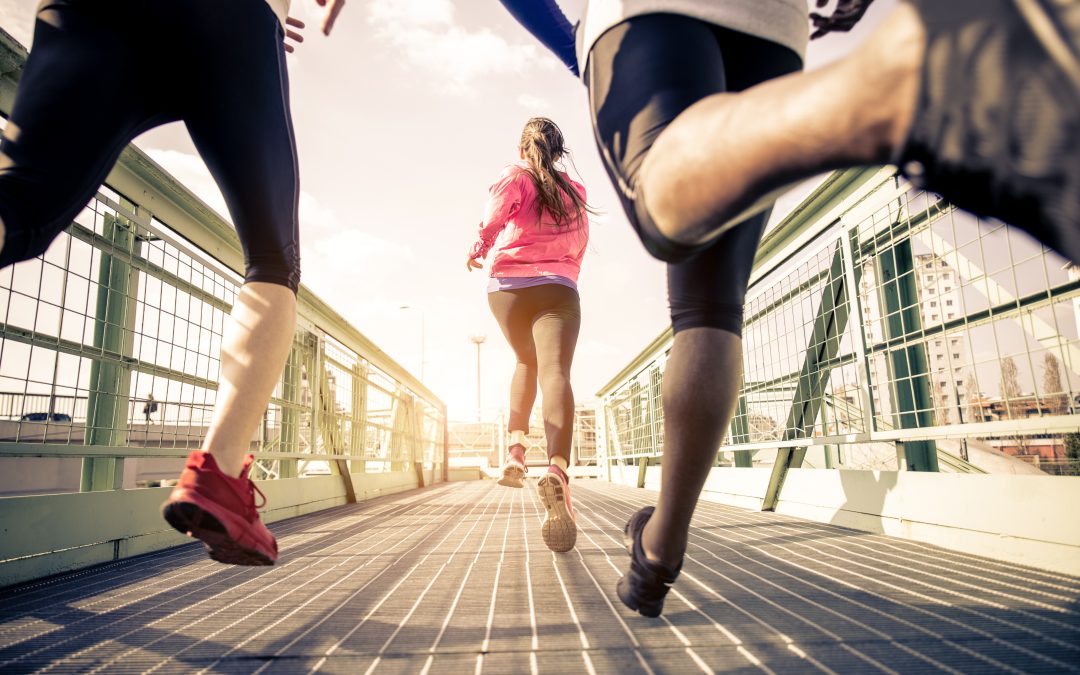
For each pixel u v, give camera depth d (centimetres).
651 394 675
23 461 941
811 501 307
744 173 52
